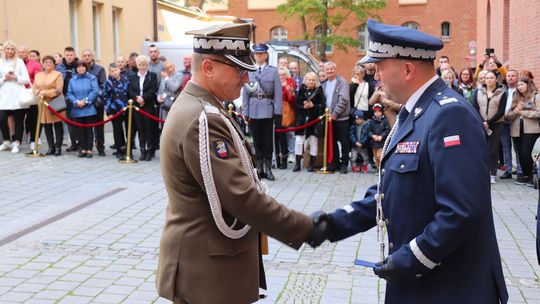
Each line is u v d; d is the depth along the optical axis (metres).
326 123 10.59
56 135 12.35
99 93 12.20
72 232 6.78
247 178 2.74
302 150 10.93
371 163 10.96
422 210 2.61
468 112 2.54
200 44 2.86
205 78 2.88
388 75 2.73
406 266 2.54
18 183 9.45
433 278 2.65
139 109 11.70
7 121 12.74
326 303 4.88
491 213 2.69
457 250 2.61
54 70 12.23
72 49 12.44
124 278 5.41
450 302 2.62
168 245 2.88
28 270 5.57
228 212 2.79
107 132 18.05
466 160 2.47
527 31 15.18
